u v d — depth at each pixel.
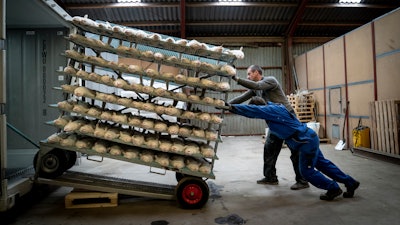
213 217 3.03
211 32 12.38
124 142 3.28
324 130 9.65
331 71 9.13
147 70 3.39
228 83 3.66
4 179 2.81
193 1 10.58
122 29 3.35
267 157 4.32
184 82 3.43
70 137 3.34
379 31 6.79
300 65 11.73
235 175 5.00
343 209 3.21
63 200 3.60
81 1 10.24
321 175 3.46
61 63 5.43
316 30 12.62
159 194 3.34
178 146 3.36
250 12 11.45
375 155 6.27
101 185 3.37
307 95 10.05
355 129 7.20
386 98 6.61
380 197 3.61
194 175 3.32
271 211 3.19
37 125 5.45
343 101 8.45
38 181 3.28
